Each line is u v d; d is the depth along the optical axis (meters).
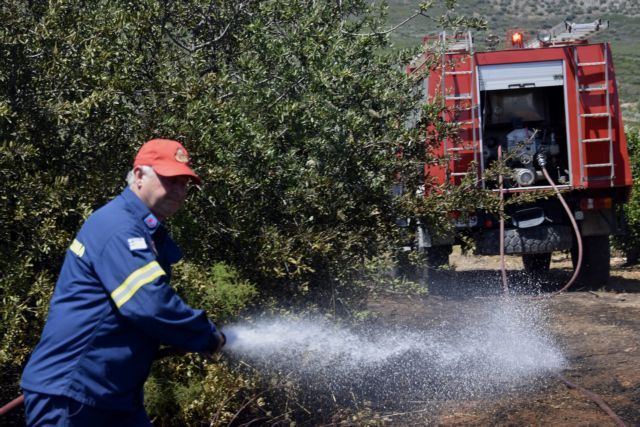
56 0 5.54
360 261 6.18
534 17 95.06
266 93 6.14
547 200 11.20
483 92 11.09
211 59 6.90
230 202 5.57
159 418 5.25
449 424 5.67
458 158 7.11
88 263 3.51
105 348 3.48
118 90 5.44
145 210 3.62
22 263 4.89
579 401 6.01
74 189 5.29
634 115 39.44
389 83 6.66
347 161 6.17
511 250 10.94
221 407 5.10
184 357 5.12
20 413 5.21
